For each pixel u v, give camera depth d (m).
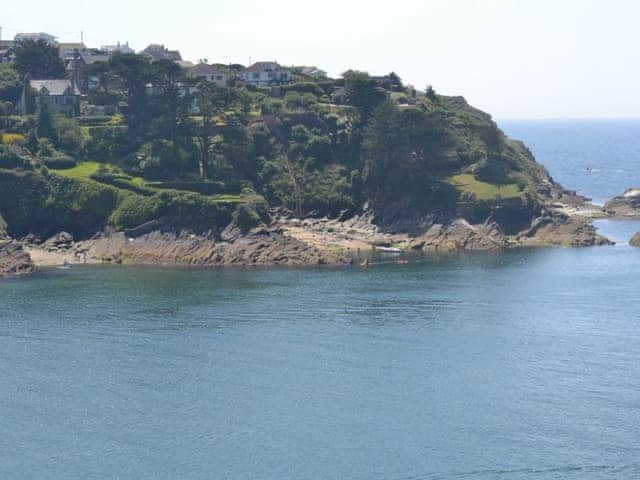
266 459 183.62
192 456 184.62
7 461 182.75
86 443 189.62
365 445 189.00
